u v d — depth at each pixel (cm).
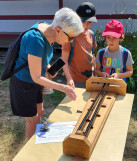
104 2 605
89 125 160
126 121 178
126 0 592
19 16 675
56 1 639
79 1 628
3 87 489
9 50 205
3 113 386
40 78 180
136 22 594
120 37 265
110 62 272
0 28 700
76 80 282
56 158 142
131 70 270
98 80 229
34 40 175
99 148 148
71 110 199
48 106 406
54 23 173
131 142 311
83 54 262
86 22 249
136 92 441
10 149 300
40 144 157
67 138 141
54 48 637
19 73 207
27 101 216
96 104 199
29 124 234
